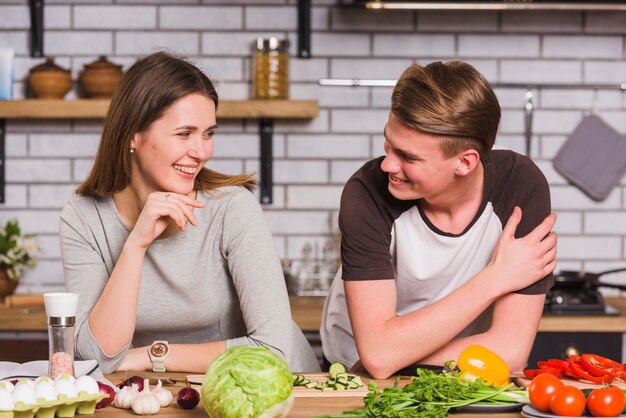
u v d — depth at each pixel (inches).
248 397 64.7
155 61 86.4
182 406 71.9
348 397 76.1
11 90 162.9
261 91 162.6
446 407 69.4
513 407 71.1
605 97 170.4
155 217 85.3
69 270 93.4
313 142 169.6
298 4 167.8
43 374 78.6
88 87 161.9
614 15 169.6
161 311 93.6
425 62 169.0
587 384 79.3
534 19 169.3
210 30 168.6
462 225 89.0
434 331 83.7
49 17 168.2
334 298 106.7
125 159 88.3
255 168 169.6
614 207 170.9
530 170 90.0
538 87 169.3
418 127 78.0
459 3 155.3
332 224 170.1
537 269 85.6
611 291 171.3
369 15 168.6
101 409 72.2
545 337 146.8
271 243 92.4
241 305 91.1
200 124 85.5
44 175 169.2
